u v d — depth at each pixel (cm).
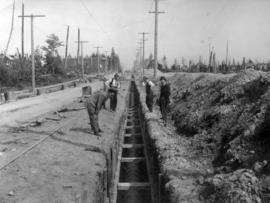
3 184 731
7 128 1444
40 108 2269
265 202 573
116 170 1305
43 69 5672
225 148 910
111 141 1257
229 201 595
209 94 1477
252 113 951
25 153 984
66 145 1117
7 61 4534
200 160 944
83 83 5988
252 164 730
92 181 803
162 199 837
